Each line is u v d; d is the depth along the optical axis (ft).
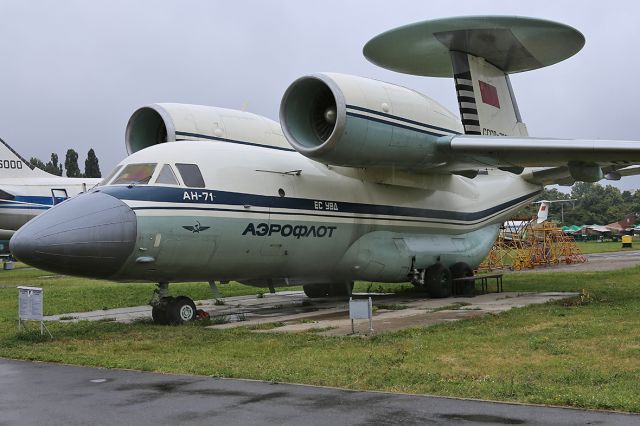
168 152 39.81
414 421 16.79
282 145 50.49
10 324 39.91
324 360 25.43
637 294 48.55
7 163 104.94
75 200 37.29
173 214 37.88
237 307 51.83
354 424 16.69
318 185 46.75
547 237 115.34
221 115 47.73
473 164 49.55
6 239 110.93
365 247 49.90
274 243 43.27
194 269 39.93
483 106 52.19
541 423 16.24
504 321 35.12
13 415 18.40
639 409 17.02
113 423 17.35
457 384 20.62
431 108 46.78
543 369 22.62
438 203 56.18
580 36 47.37
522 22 45.11
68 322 41.42
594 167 47.14
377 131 41.91
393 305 47.21
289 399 19.40
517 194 65.46
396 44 50.62
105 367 25.34
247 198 41.63
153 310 40.04
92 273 36.47
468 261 58.95
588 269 90.68
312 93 43.37
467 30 46.85
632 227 278.26
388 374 22.24
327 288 57.26
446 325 34.01
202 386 21.42
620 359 24.09
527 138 44.21
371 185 50.98
